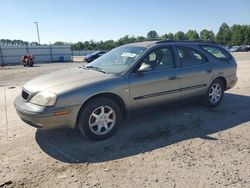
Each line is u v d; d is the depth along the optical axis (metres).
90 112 4.45
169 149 4.28
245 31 97.94
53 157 4.07
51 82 4.57
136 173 3.58
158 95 5.22
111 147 4.39
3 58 43.03
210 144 4.45
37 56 46.44
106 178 3.47
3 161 3.94
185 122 5.51
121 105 4.88
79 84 4.44
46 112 4.12
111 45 94.06
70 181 3.41
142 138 4.73
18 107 4.49
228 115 5.96
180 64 5.62
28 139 4.73
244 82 10.34
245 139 4.65
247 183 3.32
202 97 6.18
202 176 3.48
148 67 4.96
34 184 3.36
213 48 6.53
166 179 3.42
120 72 4.87
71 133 4.98
